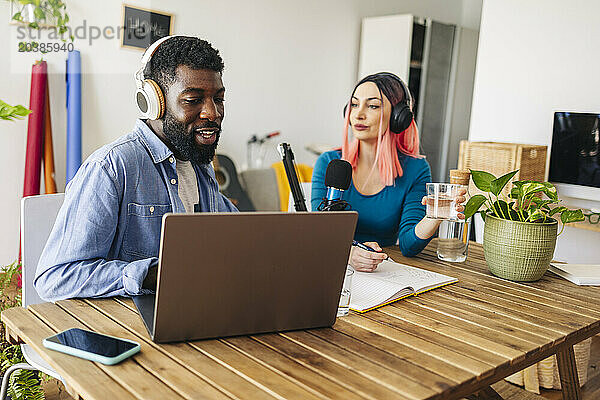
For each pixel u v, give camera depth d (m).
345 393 0.98
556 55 4.12
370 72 5.75
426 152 5.97
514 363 1.16
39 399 1.96
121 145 1.54
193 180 1.75
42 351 1.10
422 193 2.22
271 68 5.16
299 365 1.08
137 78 1.57
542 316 1.44
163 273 1.08
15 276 2.91
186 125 1.51
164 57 1.49
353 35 5.79
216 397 0.95
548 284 1.73
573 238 4.05
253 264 1.14
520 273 1.71
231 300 1.16
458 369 1.09
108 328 1.22
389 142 2.20
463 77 6.21
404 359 1.13
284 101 5.31
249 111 5.07
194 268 1.10
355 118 2.18
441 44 5.82
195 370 1.04
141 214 1.57
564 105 4.11
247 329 1.20
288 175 1.57
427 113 5.86
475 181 1.78
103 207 1.46
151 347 1.13
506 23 4.36
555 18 4.11
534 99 4.26
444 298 1.54
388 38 5.56
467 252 2.01
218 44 4.77
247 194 4.87
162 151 1.59
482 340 1.25
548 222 1.75
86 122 4.14
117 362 1.06
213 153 1.58
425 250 2.11
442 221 1.93
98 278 1.39
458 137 6.40
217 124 1.54
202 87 1.49
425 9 6.52
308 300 1.23
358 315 1.38
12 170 3.91
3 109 1.68
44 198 1.77
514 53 4.33
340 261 1.22
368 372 1.06
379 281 1.57
